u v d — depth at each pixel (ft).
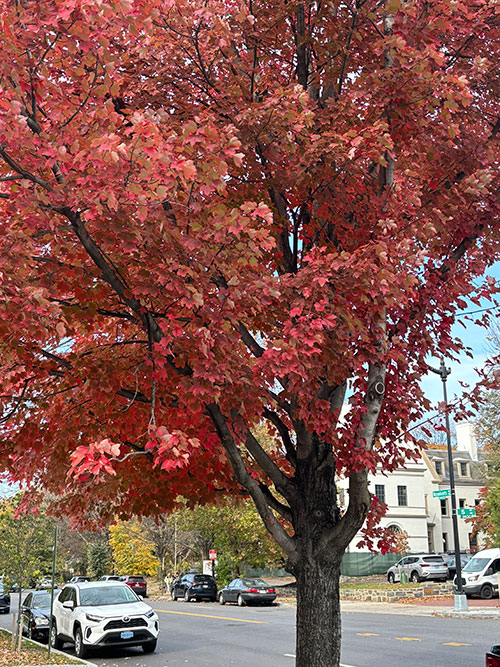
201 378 15.19
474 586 95.40
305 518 19.94
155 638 51.72
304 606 19.38
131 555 155.74
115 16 13.48
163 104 19.19
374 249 15.85
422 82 17.85
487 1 20.45
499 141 21.74
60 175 14.49
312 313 15.71
